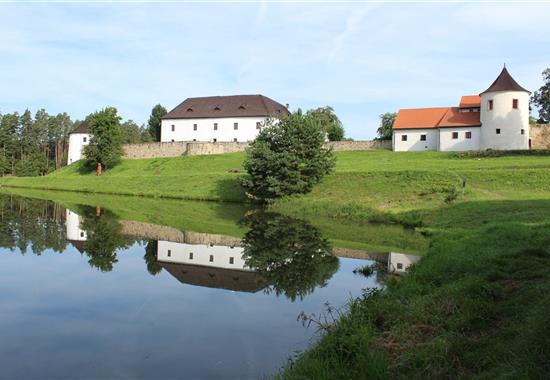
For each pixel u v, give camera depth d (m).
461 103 65.44
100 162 72.62
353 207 33.16
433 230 24.16
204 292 13.93
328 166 40.50
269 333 10.38
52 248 20.94
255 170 40.31
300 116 40.59
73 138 91.50
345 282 14.81
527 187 34.41
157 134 123.75
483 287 9.87
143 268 17.17
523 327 7.34
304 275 15.93
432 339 8.10
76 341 10.05
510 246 14.22
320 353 8.15
